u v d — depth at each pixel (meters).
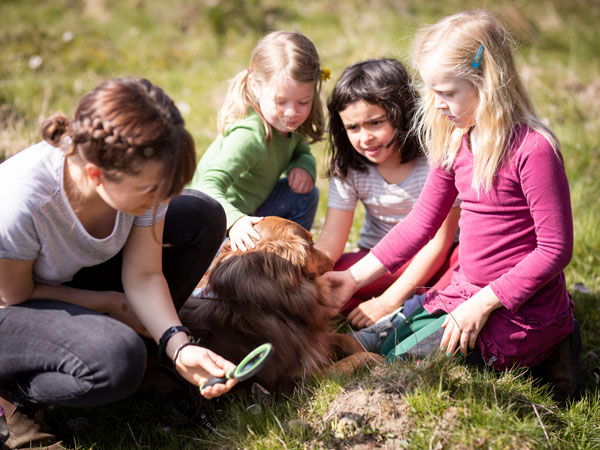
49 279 2.28
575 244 3.88
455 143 2.66
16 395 2.24
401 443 2.11
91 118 1.81
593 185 4.70
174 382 2.62
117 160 1.81
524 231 2.54
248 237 2.76
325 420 2.24
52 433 2.37
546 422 2.30
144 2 10.27
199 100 6.63
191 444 2.36
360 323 3.12
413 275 3.15
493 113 2.41
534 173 2.40
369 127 3.07
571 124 5.98
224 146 3.26
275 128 3.39
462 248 2.71
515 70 2.50
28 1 10.42
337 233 3.41
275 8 10.25
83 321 2.10
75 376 2.07
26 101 5.81
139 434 2.47
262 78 3.19
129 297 2.34
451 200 2.88
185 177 1.92
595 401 2.57
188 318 2.68
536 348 2.61
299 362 2.58
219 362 2.12
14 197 2.00
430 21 9.99
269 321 2.58
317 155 5.05
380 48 8.19
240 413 2.35
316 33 9.37
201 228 2.50
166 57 8.34
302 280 2.68
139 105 1.81
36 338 2.10
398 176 3.30
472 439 2.09
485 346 2.63
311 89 3.21
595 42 9.62
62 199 2.04
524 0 11.37
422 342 2.68
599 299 3.38
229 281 2.62
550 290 2.59
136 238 2.30
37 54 7.52
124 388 2.07
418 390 2.25
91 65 7.57
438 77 2.46
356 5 10.70
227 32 9.38
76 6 10.39
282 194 3.62
